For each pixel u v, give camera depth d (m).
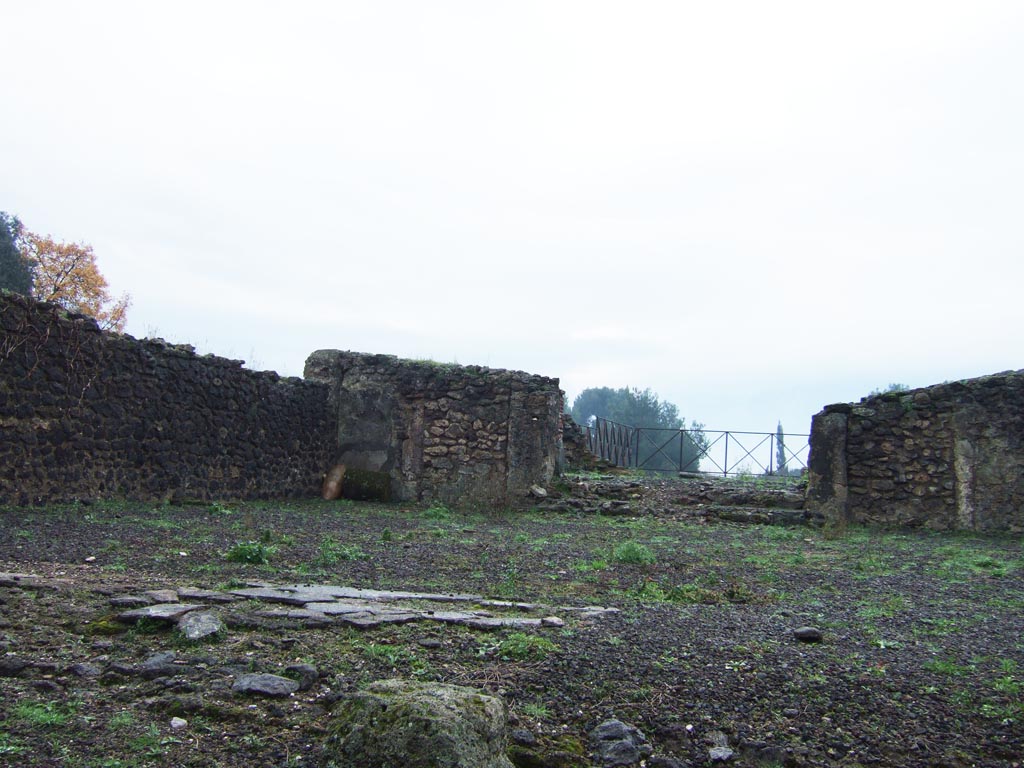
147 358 11.80
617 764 3.36
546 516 14.47
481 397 16.36
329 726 3.30
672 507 14.52
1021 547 11.61
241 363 14.02
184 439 12.53
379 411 16.64
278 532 9.61
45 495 9.98
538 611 5.61
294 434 15.48
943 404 14.09
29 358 9.81
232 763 3.17
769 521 13.88
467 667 4.21
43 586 5.14
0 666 3.86
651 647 4.71
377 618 4.88
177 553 7.35
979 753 3.50
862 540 12.00
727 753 3.45
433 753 2.92
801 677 4.28
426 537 10.33
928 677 4.38
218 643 4.39
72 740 3.25
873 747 3.54
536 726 3.61
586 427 19.92
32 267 30.05
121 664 4.00
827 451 14.36
